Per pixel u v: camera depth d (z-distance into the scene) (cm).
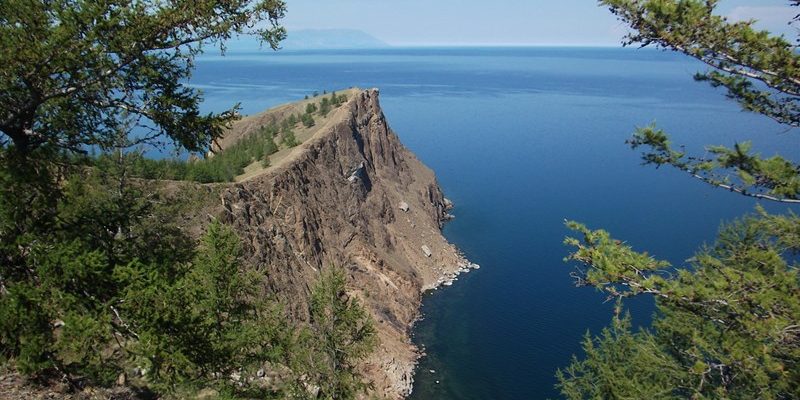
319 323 2906
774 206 10319
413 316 6481
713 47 1292
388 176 9938
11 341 1265
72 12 1145
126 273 1263
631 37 1402
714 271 1453
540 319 6212
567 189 12331
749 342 1216
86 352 1377
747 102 1471
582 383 3175
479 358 5519
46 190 1355
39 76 1188
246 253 5028
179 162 5369
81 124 1416
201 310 1945
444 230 9738
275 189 6381
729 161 1417
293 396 2780
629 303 6228
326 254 6600
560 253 8388
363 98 10681
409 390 4991
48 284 1213
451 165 15012
